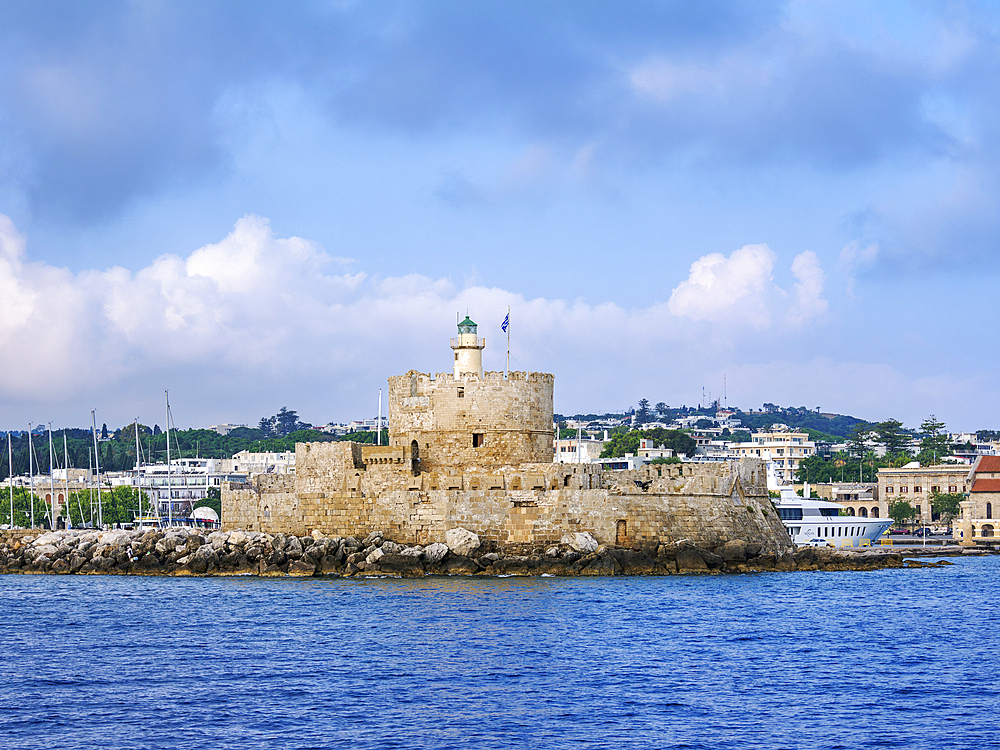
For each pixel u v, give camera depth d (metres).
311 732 64.56
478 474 130.75
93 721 66.88
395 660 83.06
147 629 97.69
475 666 80.94
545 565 129.00
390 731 64.69
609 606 108.44
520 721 66.75
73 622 102.12
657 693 73.19
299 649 87.56
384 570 129.00
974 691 74.12
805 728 65.56
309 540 135.62
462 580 125.19
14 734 64.44
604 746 62.12
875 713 68.69
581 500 131.25
